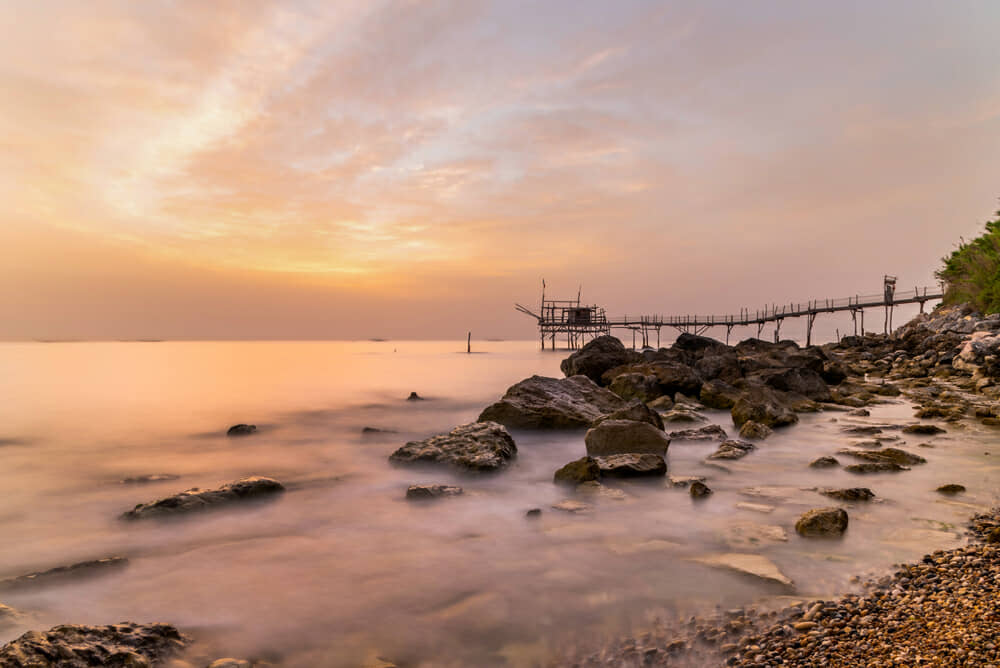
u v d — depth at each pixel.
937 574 6.14
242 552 7.69
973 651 4.32
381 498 10.30
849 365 35.75
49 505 10.20
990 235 41.78
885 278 60.66
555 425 16.80
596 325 93.69
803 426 17.23
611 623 5.61
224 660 4.85
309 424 20.44
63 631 4.77
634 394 22.73
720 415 20.11
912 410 20.39
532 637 5.39
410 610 5.98
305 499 10.27
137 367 55.53
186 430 19.00
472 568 7.05
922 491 9.85
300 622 5.73
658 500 9.78
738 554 7.19
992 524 7.87
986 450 13.15
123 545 8.06
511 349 131.00
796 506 9.24
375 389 33.94
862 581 6.18
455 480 11.63
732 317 83.75
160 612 5.94
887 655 4.49
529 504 9.77
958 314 40.75
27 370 50.12
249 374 46.56
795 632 5.11
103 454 15.03
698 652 4.95
